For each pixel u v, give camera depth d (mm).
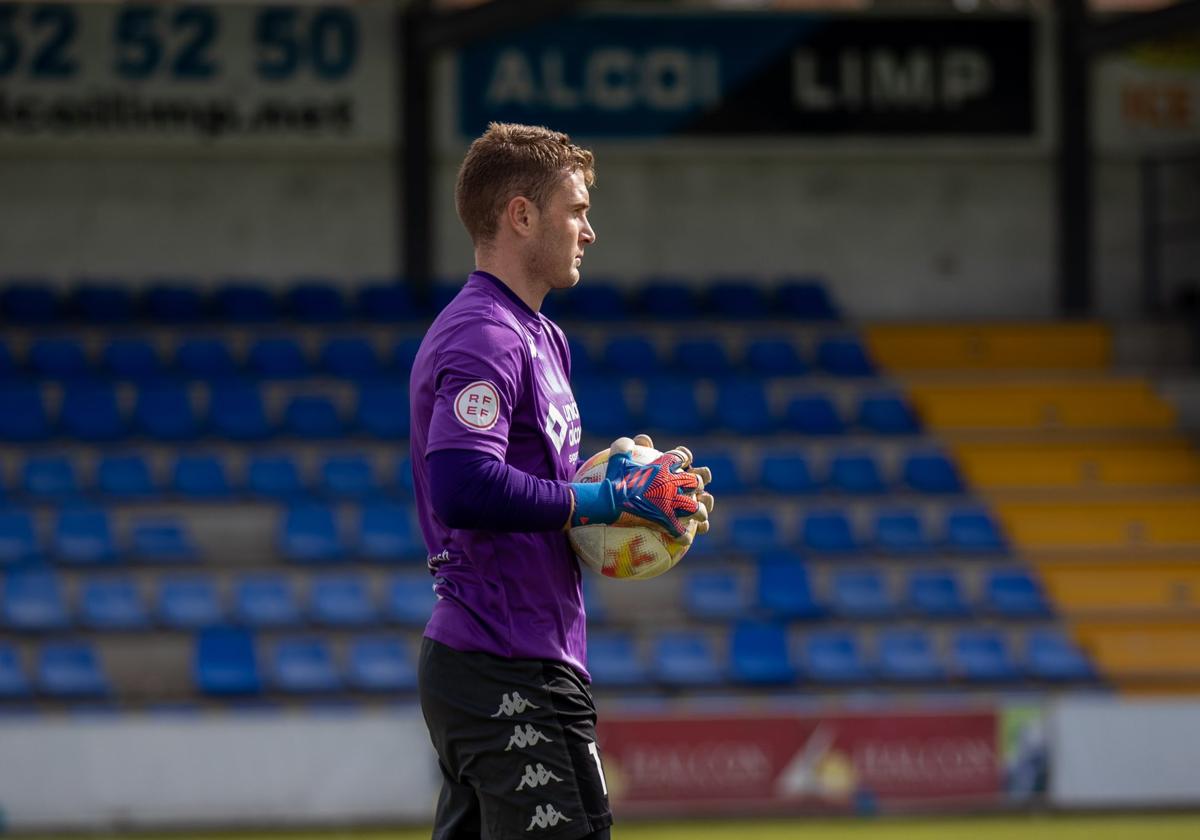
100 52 51812
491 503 9273
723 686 41875
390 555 44781
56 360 49812
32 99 51562
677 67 54781
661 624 43719
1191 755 35094
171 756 32250
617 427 49562
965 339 55031
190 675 41188
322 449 48094
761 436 50438
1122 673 44844
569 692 9922
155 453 46969
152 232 53312
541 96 54219
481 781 9844
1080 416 53062
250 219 53750
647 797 33406
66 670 39844
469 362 9500
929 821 33719
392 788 32906
